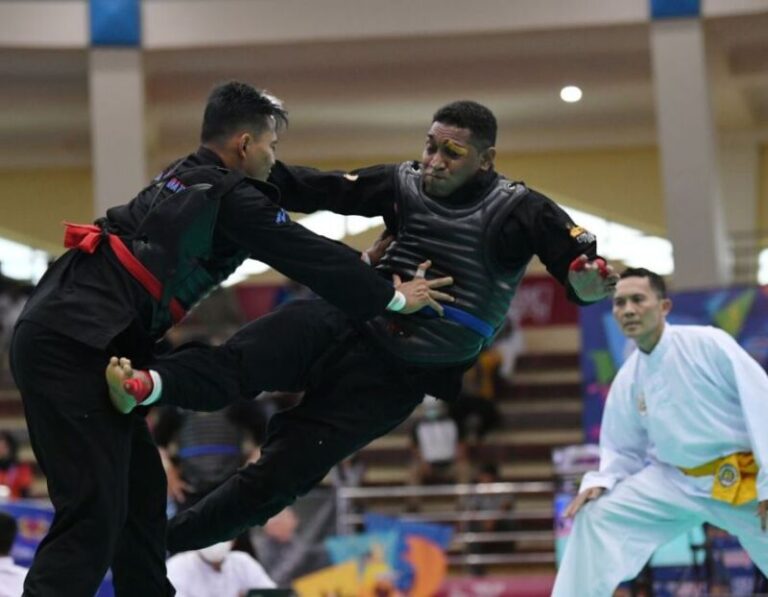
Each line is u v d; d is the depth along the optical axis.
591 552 9.05
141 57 19.95
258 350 6.71
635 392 9.23
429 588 14.43
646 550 9.02
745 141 24.47
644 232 25.36
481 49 20.62
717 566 11.48
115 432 6.09
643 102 23.58
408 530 14.55
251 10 19.89
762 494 8.48
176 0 19.89
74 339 6.04
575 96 23.09
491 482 19.38
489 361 22.52
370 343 7.01
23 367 6.10
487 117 6.88
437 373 7.08
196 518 7.11
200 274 6.48
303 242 6.34
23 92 22.16
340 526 14.29
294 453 7.03
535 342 23.83
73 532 6.00
